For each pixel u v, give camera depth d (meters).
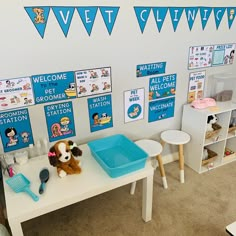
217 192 1.94
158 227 1.62
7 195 1.27
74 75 1.60
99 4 1.52
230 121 2.30
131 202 1.86
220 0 1.97
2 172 1.46
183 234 1.56
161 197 1.89
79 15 1.48
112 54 1.69
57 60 1.52
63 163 1.41
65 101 1.64
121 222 1.67
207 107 2.10
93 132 1.84
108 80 1.74
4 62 1.38
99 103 1.77
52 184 1.35
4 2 1.27
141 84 1.90
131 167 1.41
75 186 1.33
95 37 1.58
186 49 1.99
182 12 1.84
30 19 1.36
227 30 2.12
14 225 1.16
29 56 1.43
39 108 1.58
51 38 1.45
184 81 2.10
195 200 1.85
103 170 1.46
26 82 1.48
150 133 2.13
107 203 1.85
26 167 1.52
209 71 2.20
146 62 1.85
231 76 2.30
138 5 1.65
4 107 1.47
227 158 2.34
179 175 2.15
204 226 1.62
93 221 1.68
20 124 1.56
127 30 1.68
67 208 1.80
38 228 1.63
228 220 1.66
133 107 1.94
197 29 1.97
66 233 1.59
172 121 2.22
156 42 1.83
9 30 1.33
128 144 1.69
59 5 1.41
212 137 2.18
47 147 1.68
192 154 2.21
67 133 1.74
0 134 1.53
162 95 2.04
